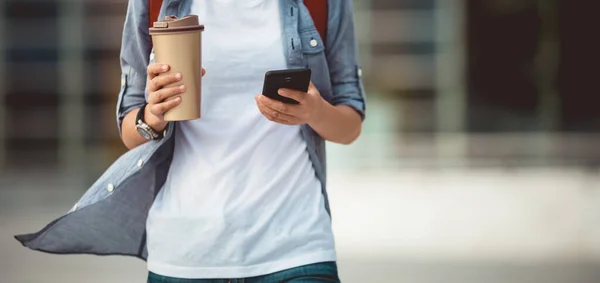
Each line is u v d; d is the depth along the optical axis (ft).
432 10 63.46
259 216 12.17
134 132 12.96
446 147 64.03
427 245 36.70
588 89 63.77
